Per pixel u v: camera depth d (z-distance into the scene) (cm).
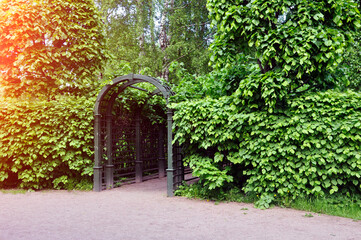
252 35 554
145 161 1020
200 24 1472
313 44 514
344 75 609
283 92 527
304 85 604
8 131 719
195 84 747
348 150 479
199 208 539
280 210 512
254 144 548
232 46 600
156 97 989
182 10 1475
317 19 511
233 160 575
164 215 494
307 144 504
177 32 1478
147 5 1495
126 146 912
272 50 528
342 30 554
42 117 736
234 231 402
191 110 616
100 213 512
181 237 380
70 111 736
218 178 562
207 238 375
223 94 684
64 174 781
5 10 816
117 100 852
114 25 1418
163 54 1407
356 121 479
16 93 824
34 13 805
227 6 578
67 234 395
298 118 515
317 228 412
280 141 533
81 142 747
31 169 749
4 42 807
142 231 407
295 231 400
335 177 507
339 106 505
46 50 818
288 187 525
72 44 846
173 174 683
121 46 1436
